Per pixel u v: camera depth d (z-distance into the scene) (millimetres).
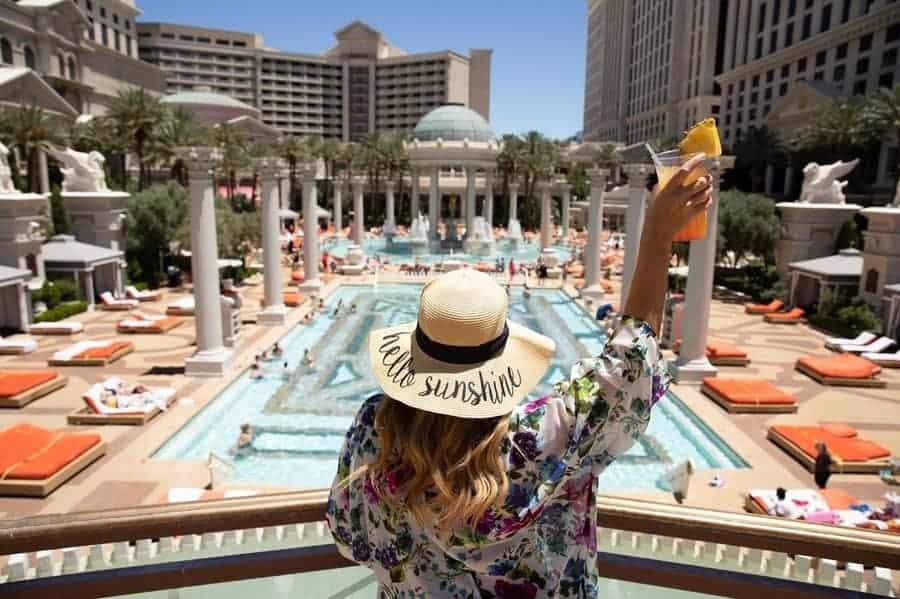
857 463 15195
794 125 71188
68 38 74812
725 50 99500
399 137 90312
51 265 32969
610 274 48781
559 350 27797
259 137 96625
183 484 14391
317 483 14867
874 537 2572
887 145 59250
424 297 1983
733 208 41344
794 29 79438
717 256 42438
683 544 5734
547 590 1962
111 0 94875
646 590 3910
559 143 88750
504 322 2004
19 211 29500
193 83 142625
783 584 2531
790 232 37938
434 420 1867
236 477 15094
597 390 1901
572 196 102375
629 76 139375
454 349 1915
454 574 1984
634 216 25422
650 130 125562
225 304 25516
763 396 19438
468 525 1845
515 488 1843
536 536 1950
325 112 154750
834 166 37125
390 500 1938
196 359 21906
